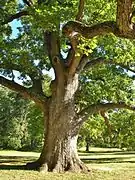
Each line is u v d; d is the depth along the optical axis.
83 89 26.28
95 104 23.75
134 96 26.12
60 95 22.89
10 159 37.34
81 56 21.78
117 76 26.22
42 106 23.59
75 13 15.59
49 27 15.23
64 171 21.94
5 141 63.47
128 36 10.03
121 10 9.45
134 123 31.91
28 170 22.09
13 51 23.41
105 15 18.39
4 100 62.69
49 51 23.86
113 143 36.97
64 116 22.64
